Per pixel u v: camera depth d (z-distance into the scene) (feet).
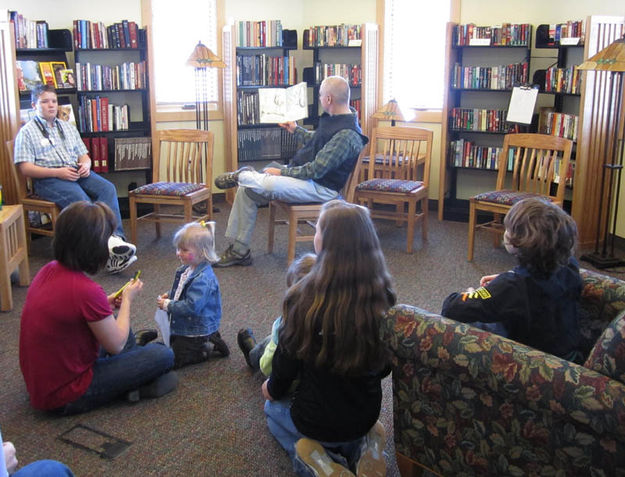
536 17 17.30
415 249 15.08
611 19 14.02
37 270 13.42
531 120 15.97
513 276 5.97
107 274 13.07
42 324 7.25
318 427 6.09
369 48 18.74
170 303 8.75
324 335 5.67
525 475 5.13
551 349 5.98
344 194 13.91
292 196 13.16
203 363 9.17
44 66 16.81
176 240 8.91
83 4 17.63
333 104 13.24
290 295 5.98
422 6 18.92
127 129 18.11
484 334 5.18
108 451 7.05
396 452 6.24
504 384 4.89
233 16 19.49
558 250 5.77
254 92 19.29
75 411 7.70
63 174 13.94
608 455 4.56
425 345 5.36
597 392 4.45
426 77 19.31
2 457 3.54
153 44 18.29
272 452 7.06
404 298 11.88
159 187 14.57
